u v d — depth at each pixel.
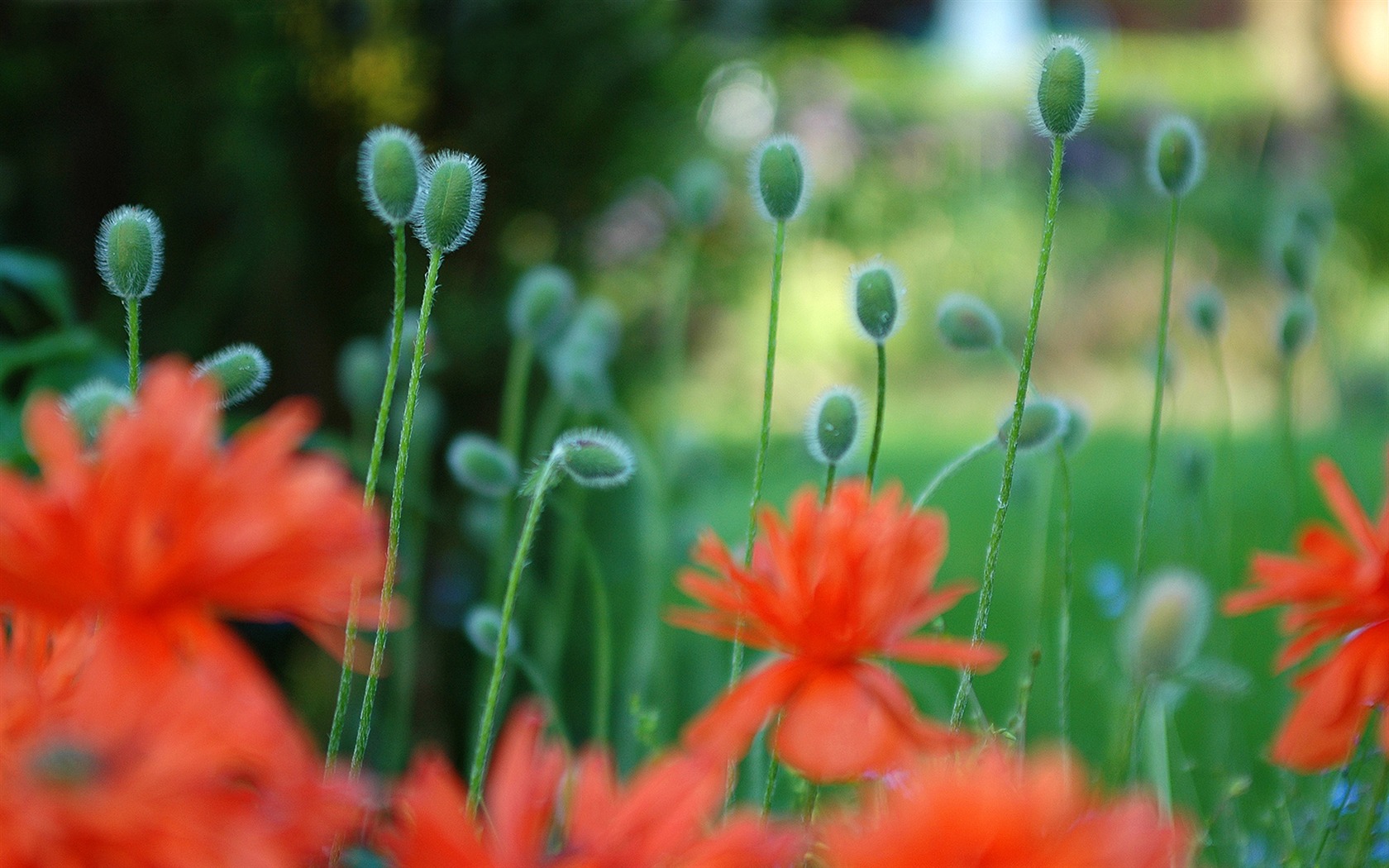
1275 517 5.19
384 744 3.25
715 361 4.85
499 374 3.89
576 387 2.73
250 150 3.62
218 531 0.86
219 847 0.77
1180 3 16.69
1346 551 1.35
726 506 4.94
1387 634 1.33
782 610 1.12
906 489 6.69
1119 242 9.49
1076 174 9.62
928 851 0.80
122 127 3.67
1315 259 2.60
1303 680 1.37
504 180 3.89
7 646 1.10
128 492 0.86
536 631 3.61
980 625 1.41
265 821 0.80
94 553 0.86
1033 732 3.32
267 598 0.89
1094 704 3.51
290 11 3.61
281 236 3.74
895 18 15.67
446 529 3.85
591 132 3.93
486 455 1.97
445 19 3.77
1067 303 9.64
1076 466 6.69
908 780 1.05
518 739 0.98
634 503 3.70
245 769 0.90
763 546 1.27
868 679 1.13
